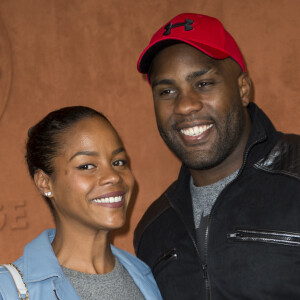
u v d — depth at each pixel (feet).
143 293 5.25
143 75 12.54
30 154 4.95
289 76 12.07
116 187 4.78
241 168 5.65
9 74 12.48
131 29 12.57
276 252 5.22
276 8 12.11
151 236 6.44
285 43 12.09
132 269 5.39
